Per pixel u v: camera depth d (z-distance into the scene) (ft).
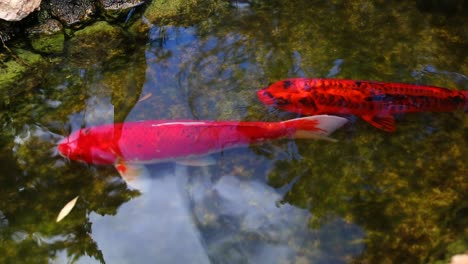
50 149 4.73
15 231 4.42
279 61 5.18
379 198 4.51
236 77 5.08
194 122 4.53
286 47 5.30
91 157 4.53
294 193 4.56
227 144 4.59
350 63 5.16
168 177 4.61
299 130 4.63
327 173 4.61
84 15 5.57
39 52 5.33
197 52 5.28
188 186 4.59
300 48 5.29
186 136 4.50
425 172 4.59
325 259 4.31
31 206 4.51
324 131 4.65
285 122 4.59
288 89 4.71
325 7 5.64
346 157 4.66
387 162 4.64
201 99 4.95
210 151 4.60
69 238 4.40
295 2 5.68
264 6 5.65
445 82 5.02
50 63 5.26
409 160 4.64
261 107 4.86
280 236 4.40
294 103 4.71
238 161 4.66
